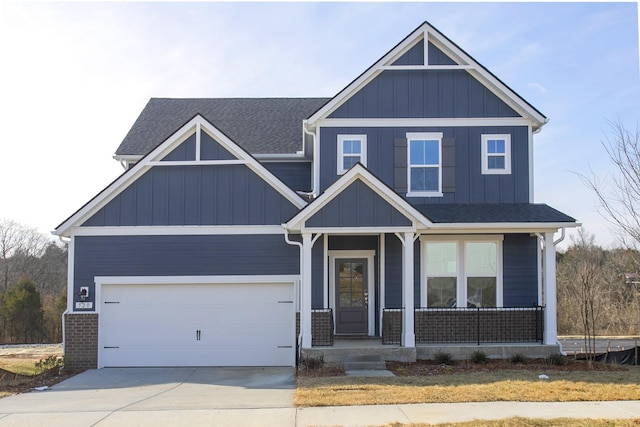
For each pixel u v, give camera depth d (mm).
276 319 16281
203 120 16469
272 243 16328
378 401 10164
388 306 16719
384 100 17172
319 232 14680
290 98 24812
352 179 14633
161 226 16312
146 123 22016
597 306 26016
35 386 13547
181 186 16453
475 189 17062
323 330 15242
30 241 53156
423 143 17156
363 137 17094
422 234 16688
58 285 53531
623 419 8789
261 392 11914
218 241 16328
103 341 16188
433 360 14922
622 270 28344
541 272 16844
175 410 9992
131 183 16453
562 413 9227
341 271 17422
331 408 9781
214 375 14672
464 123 17141
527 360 14828
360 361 14523
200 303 16312
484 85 17234
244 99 24547
